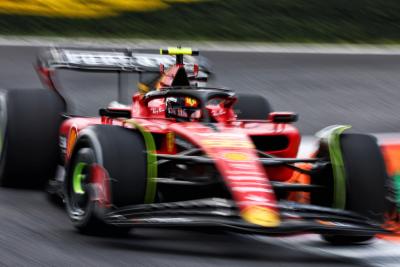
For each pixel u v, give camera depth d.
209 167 23.33
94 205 22.31
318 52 71.69
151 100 26.81
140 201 22.61
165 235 23.55
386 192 23.53
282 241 23.78
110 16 78.19
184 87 26.28
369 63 67.56
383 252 22.83
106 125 23.39
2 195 28.67
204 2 83.94
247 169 21.64
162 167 24.58
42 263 19.50
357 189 23.12
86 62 31.89
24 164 29.42
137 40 72.56
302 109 51.56
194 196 24.36
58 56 32.50
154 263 19.81
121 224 21.31
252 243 23.23
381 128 47.69
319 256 21.91
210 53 68.06
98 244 21.78
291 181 26.16
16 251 20.62
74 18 76.62
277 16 82.00
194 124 24.41
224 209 21.02
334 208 23.36
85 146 23.66
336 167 23.33
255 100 31.45
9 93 30.06
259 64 64.56
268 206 20.58
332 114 50.59
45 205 27.16
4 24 73.31
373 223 22.53
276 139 25.48
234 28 78.06
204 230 24.61
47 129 29.62
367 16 83.44
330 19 82.12
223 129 24.14
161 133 24.23
